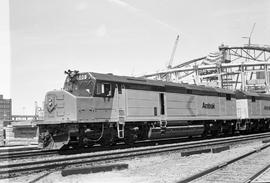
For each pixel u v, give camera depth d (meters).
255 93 43.59
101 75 22.44
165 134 26.98
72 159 16.17
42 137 21.06
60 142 20.39
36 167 13.52
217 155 19.16
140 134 25.19
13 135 36.75
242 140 27.64
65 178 12.48
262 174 12.02
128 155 17.44
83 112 20.56
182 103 29.30
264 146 21.75
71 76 22.11
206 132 33.03
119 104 23.06
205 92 32.88
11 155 19.08
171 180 11.65
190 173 13.04
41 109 23.44
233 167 14.10
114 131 22.77
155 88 26.52
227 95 36.84
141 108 24.81
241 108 39.66
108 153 17.97
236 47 95.12
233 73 90.31
